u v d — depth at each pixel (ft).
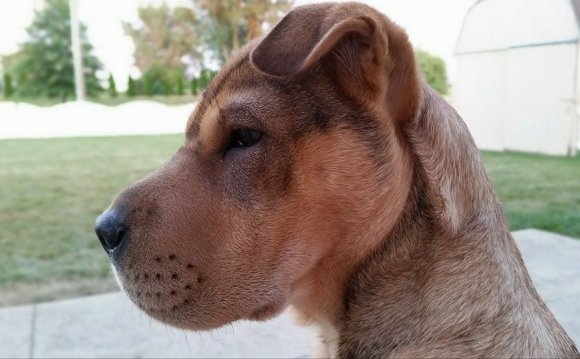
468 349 1.21
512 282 1.29
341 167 1.27
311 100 1.29
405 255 1.29
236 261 1.29
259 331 2.65
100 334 2.59
